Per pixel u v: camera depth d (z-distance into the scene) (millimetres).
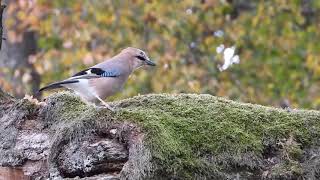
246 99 26750
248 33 29297
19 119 9508
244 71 28609
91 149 8516
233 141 8453
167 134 8336
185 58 28156
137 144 8250
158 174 8133
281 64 28719
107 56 26391
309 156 8438
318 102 26828
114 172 8414
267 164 8406
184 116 8688
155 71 26531
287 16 29375
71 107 9227
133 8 27703
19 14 25047
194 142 8391
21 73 24172
